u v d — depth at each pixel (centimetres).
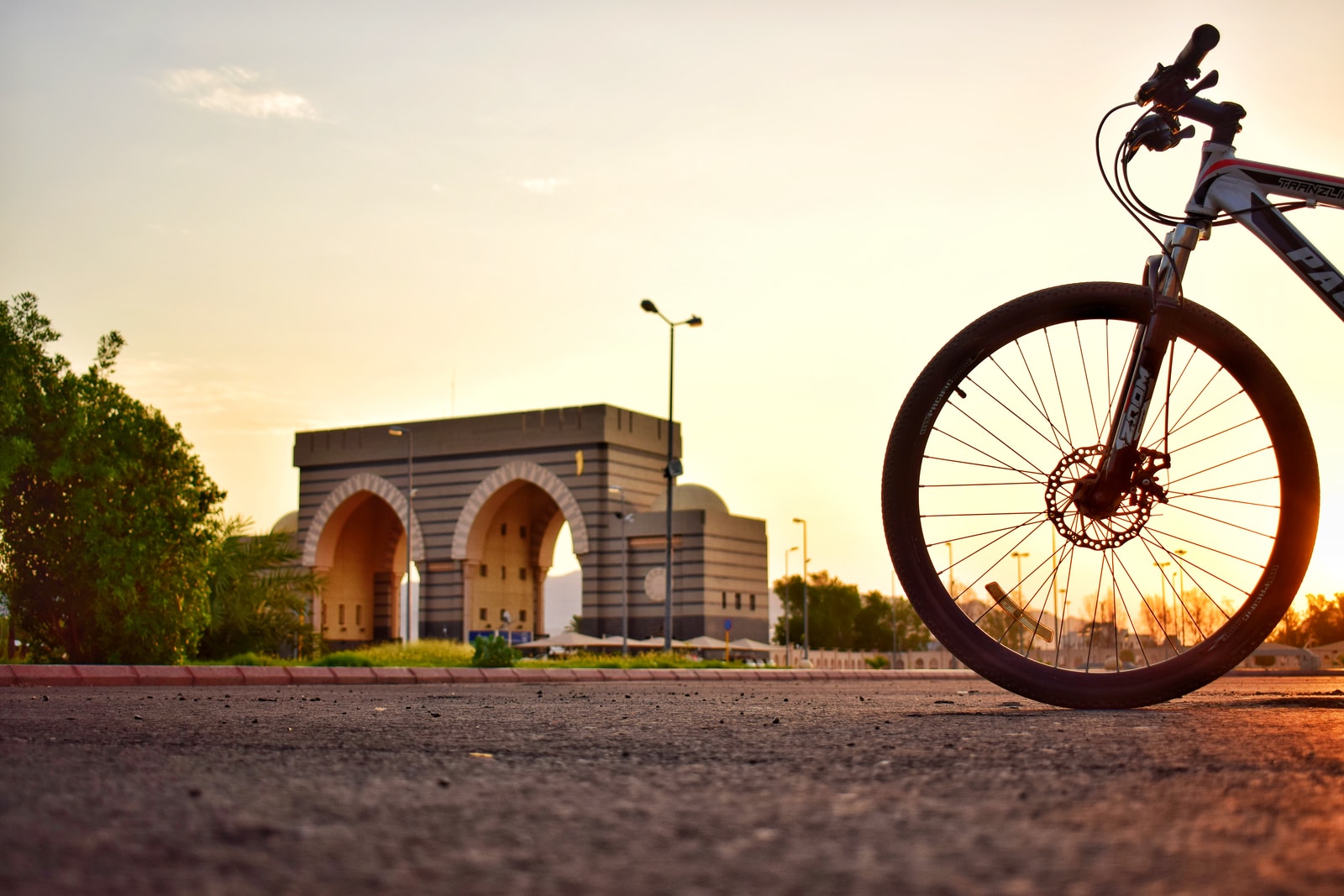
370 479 7138
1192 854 148
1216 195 365
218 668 1093
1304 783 208
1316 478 360
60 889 129
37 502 2128
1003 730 312
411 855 149
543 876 137
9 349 2017
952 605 368
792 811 180
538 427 6644
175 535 2173
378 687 986
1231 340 360
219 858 146
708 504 6456
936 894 127
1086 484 362
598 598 6412
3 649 2275
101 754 262
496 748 280
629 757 259
